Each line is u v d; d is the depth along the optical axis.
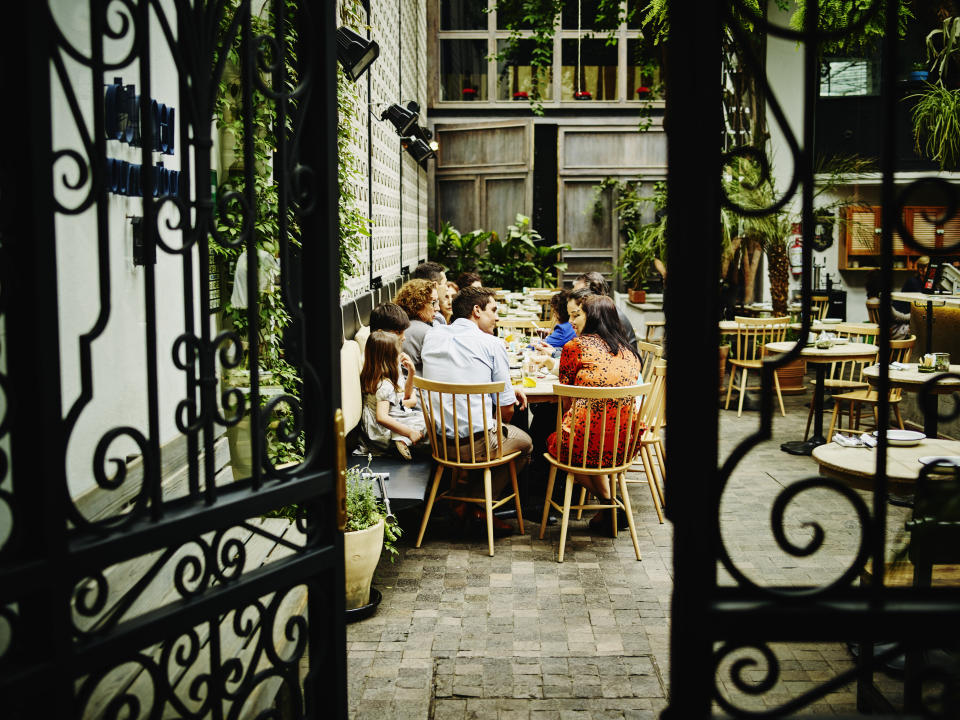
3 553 1.41
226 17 3.05
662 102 15.34
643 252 12.16
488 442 4.59
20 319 1.40
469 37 15.59
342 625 2.02
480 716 2.99
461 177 15.66
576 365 4.77
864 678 2.90
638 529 5.08
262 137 3.72
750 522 5.09
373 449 4.98
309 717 1.99
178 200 1.70
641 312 12.77
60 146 2.68
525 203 15.09
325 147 1.94
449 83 15.82
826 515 5.20
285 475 1.88
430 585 4.19
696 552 1.29
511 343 6.91
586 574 4.34
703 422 1.28
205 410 1.75
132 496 3.09
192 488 1.72
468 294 5.06
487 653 3.46
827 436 7.42
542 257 15.08
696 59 1.25
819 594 1.29
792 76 11.07
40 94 1.39
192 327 1.73
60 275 2.70
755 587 1.29
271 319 3.86
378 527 3.75
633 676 3.27
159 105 3.30
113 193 2.99
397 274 9.97
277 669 1.89
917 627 1.27
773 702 3.00
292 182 1.92
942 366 6.05
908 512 5.17
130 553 1.54
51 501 1.42
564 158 15.63
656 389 5.47
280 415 3.72
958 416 5.96
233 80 3.63
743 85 7.24
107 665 1.51
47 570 1.42
